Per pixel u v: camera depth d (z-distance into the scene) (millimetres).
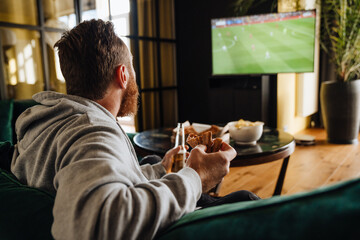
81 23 659
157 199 458
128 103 735
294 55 3529
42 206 525
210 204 794
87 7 2996
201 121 4383
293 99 4156
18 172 690
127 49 703
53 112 631
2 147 964
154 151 1506
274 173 2643
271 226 331
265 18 3590
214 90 3938
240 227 352
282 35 3543
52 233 452
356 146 3467
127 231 419
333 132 3613
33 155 646
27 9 2492
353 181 310
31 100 2297
